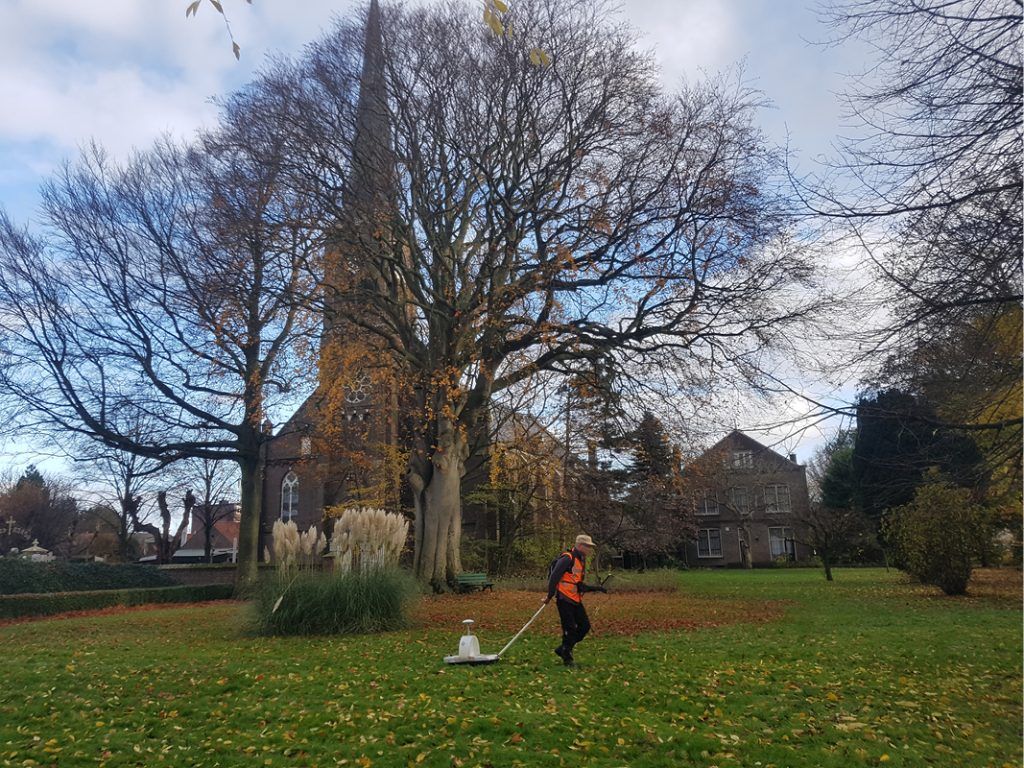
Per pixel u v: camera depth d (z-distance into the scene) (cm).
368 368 2164
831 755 618
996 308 719
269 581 1412
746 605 1977
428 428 2297
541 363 2127
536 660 1012
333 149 1966
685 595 2423
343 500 3803
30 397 2486
